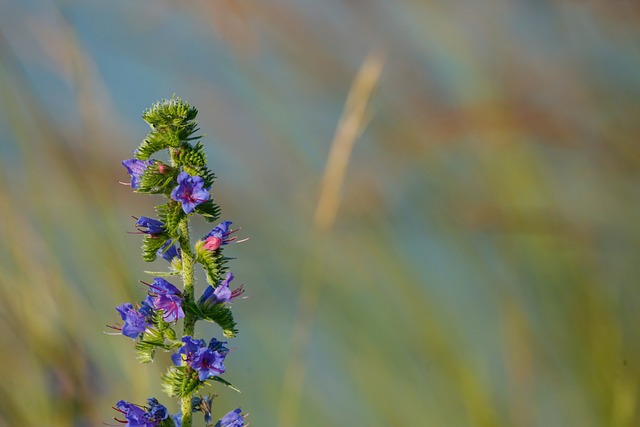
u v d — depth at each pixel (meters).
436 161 14.02
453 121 14.14
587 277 12.62
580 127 14.14
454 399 11.66
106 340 10.05
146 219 5.63
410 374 11.97
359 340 12.15
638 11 14.71
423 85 14.41
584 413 11.55
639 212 13.71
